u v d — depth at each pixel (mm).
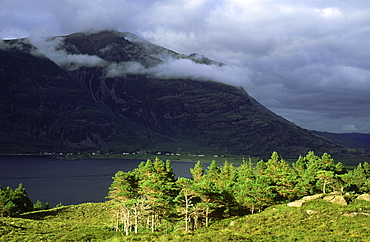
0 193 112562
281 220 65438
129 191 89000
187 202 72188
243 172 115375
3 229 67250
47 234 68062
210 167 121688
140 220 83500
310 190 101812
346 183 102938
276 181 96188
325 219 63031
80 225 83438
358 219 60938
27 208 122875
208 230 65312
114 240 60750
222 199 75562
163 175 91125
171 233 63688
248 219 69250
